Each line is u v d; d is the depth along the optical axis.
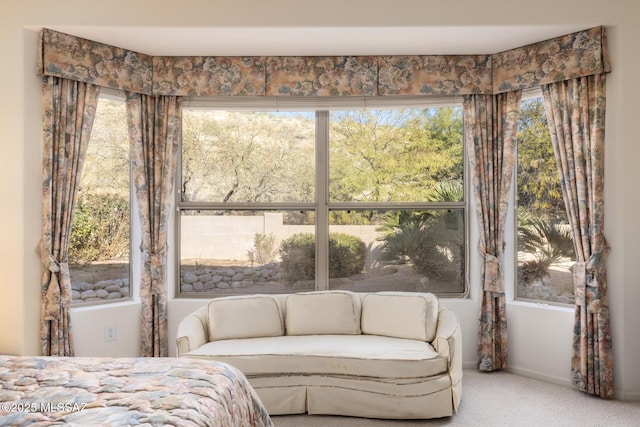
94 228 4.00
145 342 4.05
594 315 3.53
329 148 4.39
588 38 3.57
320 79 4.17
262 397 3.23
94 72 3.76
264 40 3.79
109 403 1.62
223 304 3.78
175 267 4.38
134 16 3.51
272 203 4.39
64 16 3.47
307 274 4.40
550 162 4.02
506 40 3.81
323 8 3.54
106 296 4.07
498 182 4.13
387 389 3.17
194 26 3.53
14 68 3.42
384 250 4.40
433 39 3.78
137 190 4.05
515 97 4.04
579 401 3.43
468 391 3.64
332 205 4.39
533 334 3.96
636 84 3.50
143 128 4.10
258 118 4.39
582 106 3.62
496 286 4.05
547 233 4.04
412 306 3.69
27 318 3.43
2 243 3.41
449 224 4.39
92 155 4.00
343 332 3.79
